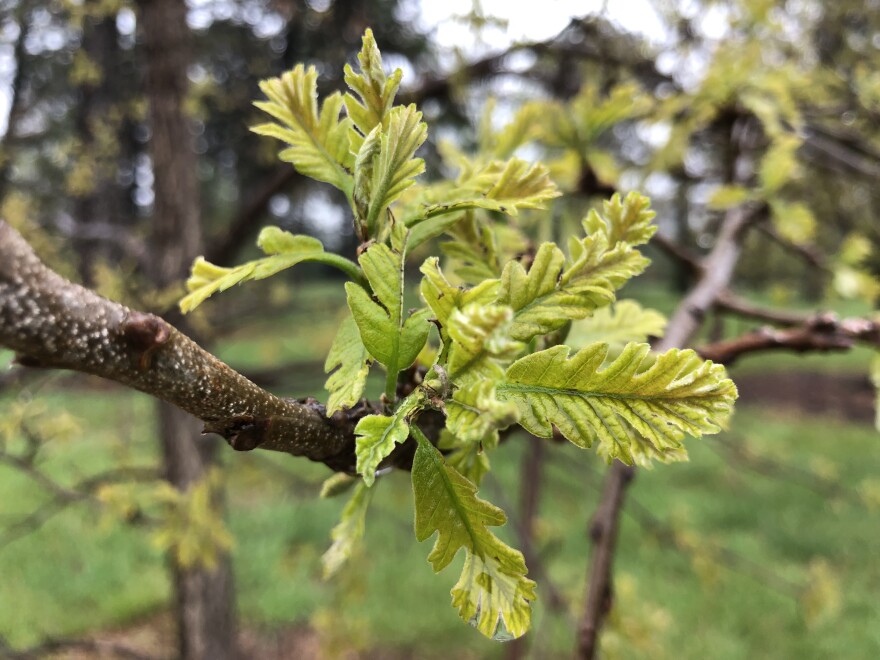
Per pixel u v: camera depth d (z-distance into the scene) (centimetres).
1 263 37
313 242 62
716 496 663
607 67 254
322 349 358
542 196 63
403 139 54
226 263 274
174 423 264
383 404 54
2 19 292
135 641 430
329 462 57
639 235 61
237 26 354
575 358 51
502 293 54
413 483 51
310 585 503
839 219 321
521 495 309
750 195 164
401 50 347
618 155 245
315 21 313
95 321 41
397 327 52
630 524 597
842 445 771
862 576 523
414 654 452
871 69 253
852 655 433
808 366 1107
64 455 577
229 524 574
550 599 261
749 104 165
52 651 243
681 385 50
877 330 117
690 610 477
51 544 533
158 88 252
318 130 65
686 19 244
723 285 154
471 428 44
